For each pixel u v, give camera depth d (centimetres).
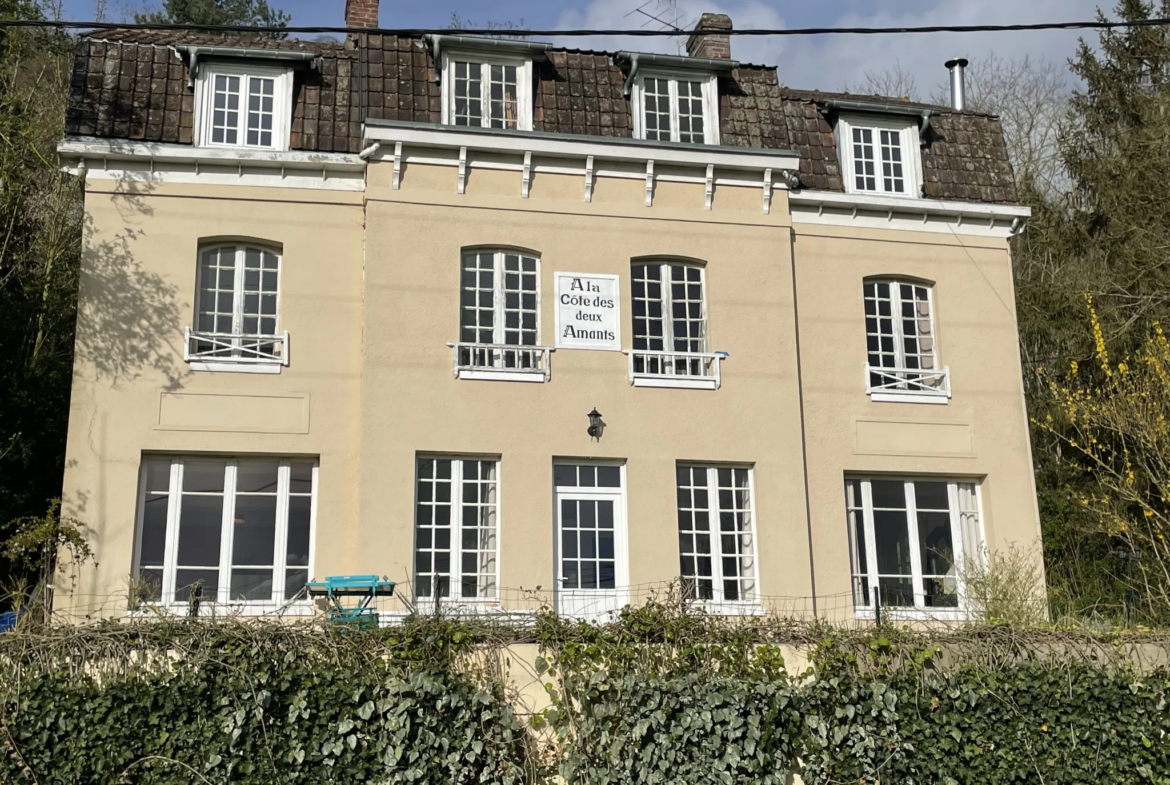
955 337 1817
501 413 1599
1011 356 1833
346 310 1616
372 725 1038
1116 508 2034
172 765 989
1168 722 1203
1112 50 2653
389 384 1570
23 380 1812
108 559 1466
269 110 1670
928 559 1741
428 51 1731
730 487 1669
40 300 1905
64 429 1809
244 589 1513
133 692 997
